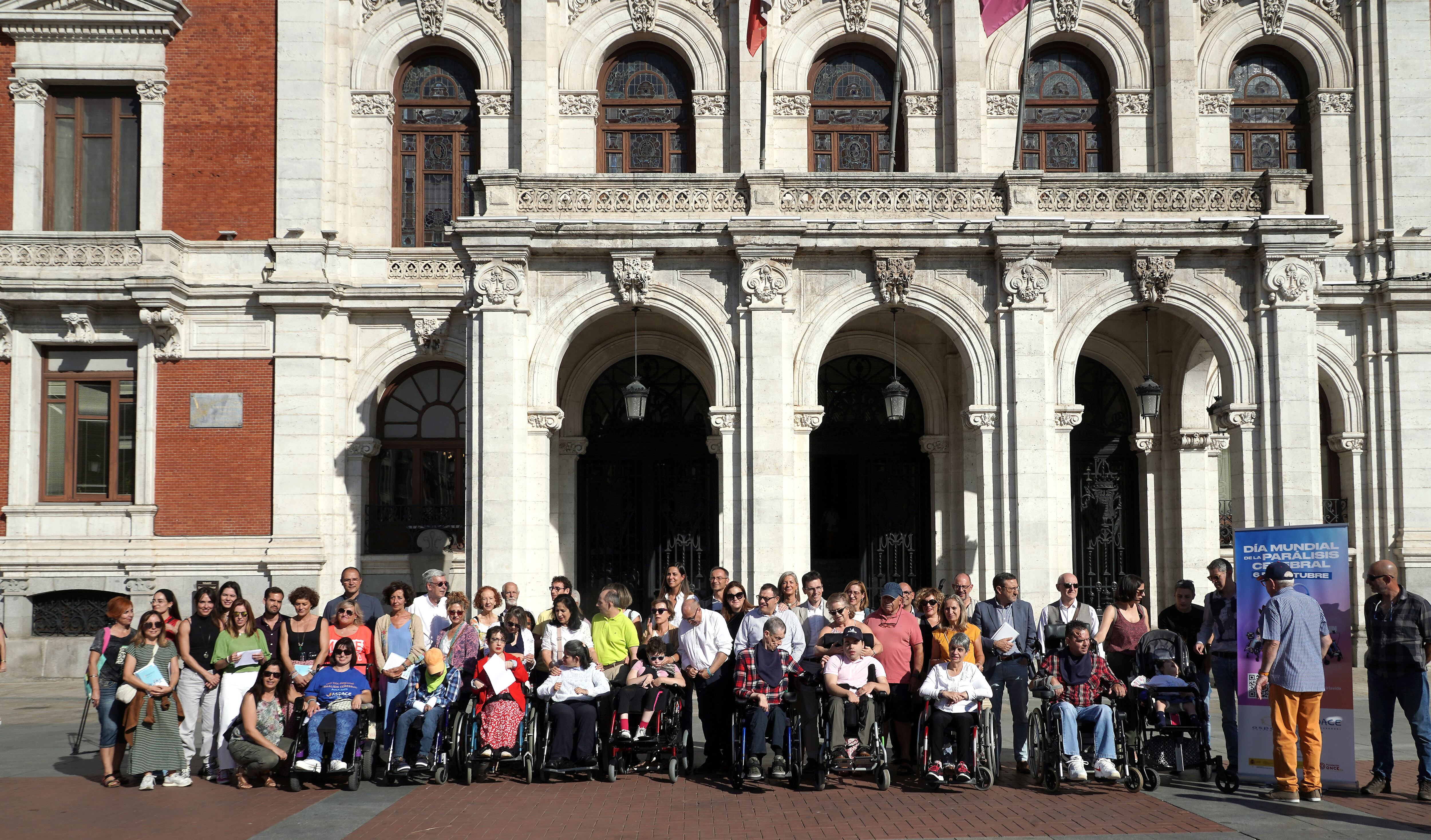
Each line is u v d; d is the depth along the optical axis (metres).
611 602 13.09
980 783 11.47
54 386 22.72
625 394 19.42
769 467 18.58
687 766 12.45
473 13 23.31
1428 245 22.81
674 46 23.50
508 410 18.53
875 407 23.50
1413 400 22.56
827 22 23.34
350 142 23.27
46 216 23.05
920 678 12.23
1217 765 11.68
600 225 18.73
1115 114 23.33
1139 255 19.12
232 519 22.20
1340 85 23.42
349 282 22.81
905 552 23.23
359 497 22.66
